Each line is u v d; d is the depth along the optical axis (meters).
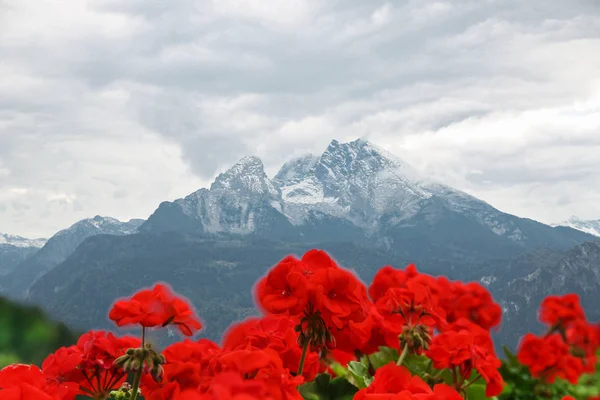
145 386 3.02
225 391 1.56
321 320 3.50
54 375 2.99
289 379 2.36
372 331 4.41
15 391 1.93
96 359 3.02
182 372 2.80
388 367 2.62
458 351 4.20
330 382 3.76
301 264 3.62
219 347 3.38
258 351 2.16
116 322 2.84
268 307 3.36
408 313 4.61
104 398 3.04
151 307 2.84
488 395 4.14
